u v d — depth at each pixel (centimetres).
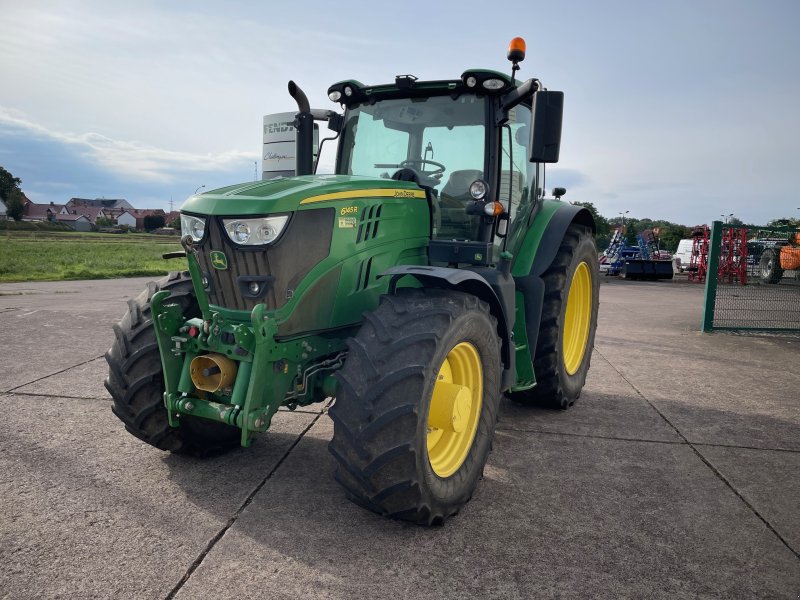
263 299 269
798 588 224
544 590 218
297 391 288
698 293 1605
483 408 301
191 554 235
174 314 291
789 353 699
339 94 385
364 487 250
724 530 268
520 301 392
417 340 252
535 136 318
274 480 309
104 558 229
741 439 392
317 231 279
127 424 316
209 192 295
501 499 295
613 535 261
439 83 351
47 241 5003
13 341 644
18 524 254
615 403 474
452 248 332
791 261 1019
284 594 210
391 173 374
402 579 222
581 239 454
